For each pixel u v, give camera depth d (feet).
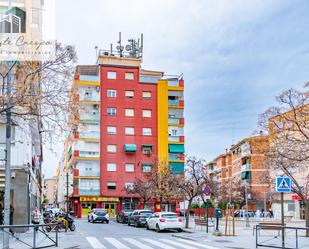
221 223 134.82
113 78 230.27
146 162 228.02
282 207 57.47
